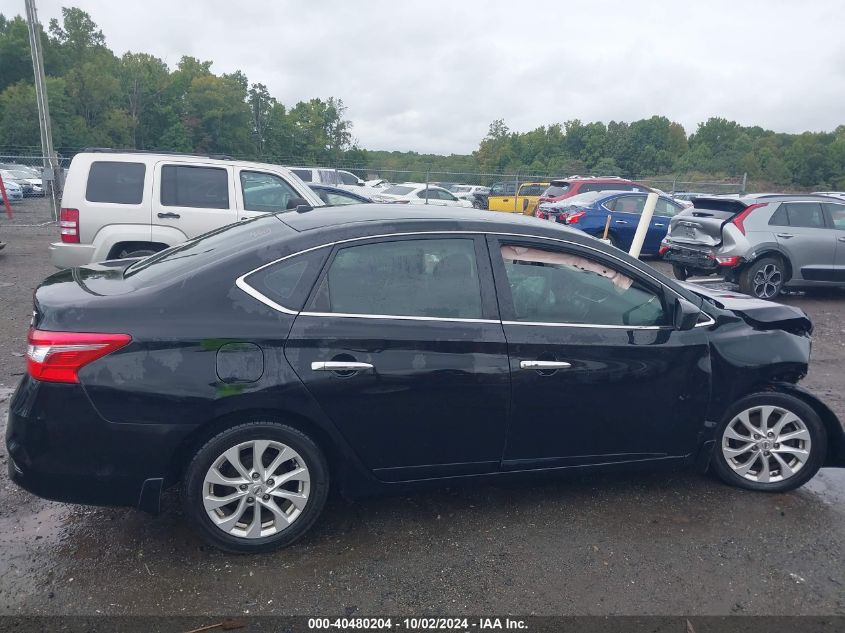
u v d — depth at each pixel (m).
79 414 3.03
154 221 7.88
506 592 3.13
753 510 3.95
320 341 3.25
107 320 3.08
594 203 14.76
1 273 10.66
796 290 12.02
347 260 3.41
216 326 3.15
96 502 3.14
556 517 3.80
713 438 3.97
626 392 3.71
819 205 10.69
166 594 3.03
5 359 6.25
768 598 3.15
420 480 3.57
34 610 2.90
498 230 3.64
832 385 6.50
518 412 3.56
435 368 3.39
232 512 3.35
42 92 18.16
